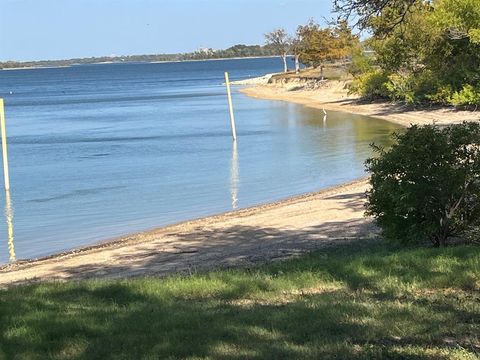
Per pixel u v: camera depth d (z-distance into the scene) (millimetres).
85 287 7953
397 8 12094
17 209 22000
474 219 9219
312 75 95000
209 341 5090
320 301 6250
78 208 21688
